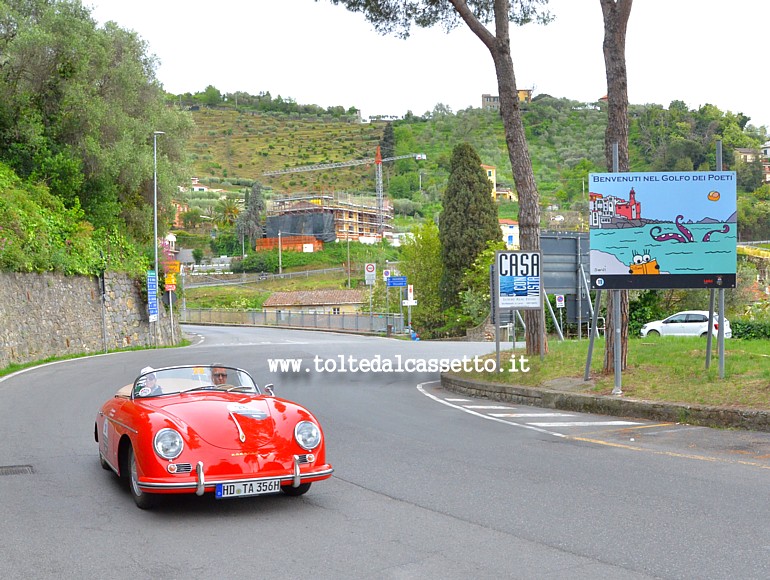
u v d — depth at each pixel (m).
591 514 7.02
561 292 32.53
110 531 6.61
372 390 19.39
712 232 15.29
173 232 158.50
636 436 11.77
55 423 12.98
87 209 39.03
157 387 8.30
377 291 70.56
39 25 35.72
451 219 56.81
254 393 8.52
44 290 30.03
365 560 5.74
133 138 40.31
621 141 16.95
